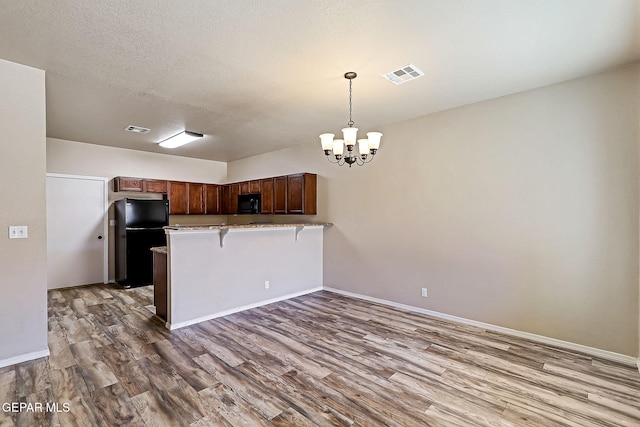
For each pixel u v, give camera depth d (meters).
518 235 3.32
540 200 3.19
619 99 2.77
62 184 5.39
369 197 4.65
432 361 2.79
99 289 5.32
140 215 5.54
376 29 2.21
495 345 3.12
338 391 2.33
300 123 4.42
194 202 6.77
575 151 2.99
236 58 2.61
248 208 6.40
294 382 2.44
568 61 2.67
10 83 2.64
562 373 2.58
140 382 2.42
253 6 1.95
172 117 4.14
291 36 2.30
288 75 2.93
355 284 4.86
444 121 3.86
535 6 1.97
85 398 2.21
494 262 3.49
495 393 2.31
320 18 2.09
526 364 2.73
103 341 3.18
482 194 3.56
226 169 7.56
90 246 5.69
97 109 3.81
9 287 2.64
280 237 4.73
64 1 1.89
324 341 3.21
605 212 2.85
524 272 3.29
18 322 2.69
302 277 5.05
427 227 4.03
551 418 2.04
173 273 3.57
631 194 2.73
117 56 2.57
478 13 2.04
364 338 3.29
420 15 2.06
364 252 4.73
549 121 3.13
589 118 2.92
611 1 1.92
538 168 3.19
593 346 2.91
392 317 3.94
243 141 5.46
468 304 3.69
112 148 5.89
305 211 5.15
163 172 6.54
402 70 2.83
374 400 2.22
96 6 1.94
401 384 2.42
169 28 2.19
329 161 5.19
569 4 1.95
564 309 3.06
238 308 4.20
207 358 2.83
